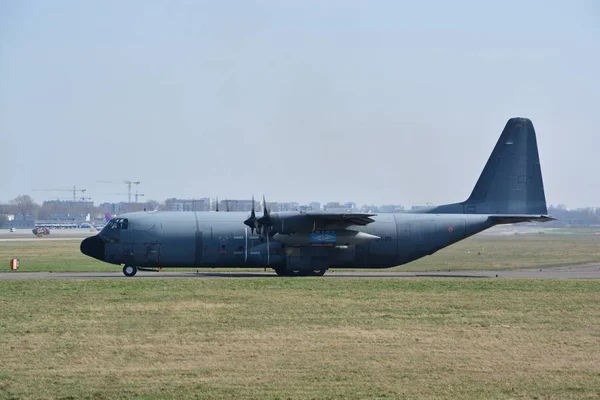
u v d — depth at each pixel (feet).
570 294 459.32
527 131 595.47
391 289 470.80
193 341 317.42
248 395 243.60
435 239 571.28
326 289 465.88
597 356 298.15
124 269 547.49
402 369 276.41
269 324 355.15
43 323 351.67
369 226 560.20
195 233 536.42
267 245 542.57
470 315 385.70
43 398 240.12
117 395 243.19
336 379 262.67
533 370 276.62
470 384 258.57
